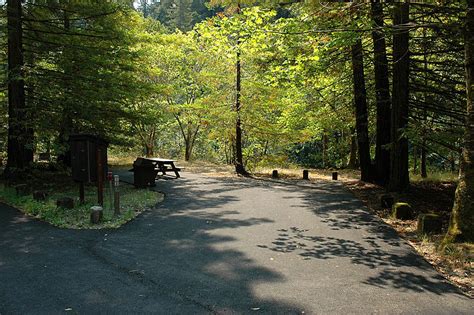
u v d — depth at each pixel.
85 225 8.09
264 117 21.66
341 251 6.56
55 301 4.55
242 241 7.10
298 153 33.53
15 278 5.24
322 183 16.16
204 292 4.83
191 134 30.38
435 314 4.32
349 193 13.10
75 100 13.34
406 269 5.73
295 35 9.39
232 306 4.45
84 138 9.61
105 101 14.57
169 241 7.05
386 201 10.29
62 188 13.05
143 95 16.50
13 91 13.11
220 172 20.28
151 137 27.38
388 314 4.31
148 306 4.43
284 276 5.39
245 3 16.84
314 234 7.65
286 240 7.20
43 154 17.41
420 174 19.59
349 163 24.94
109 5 14.84
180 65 24.41
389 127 14.39
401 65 11.61
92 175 9.78
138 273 5.46
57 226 8.05
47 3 14.30
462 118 12.03
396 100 11.87
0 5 13.36
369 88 15.97
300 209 10.18
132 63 16.08
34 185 13.32
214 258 6.13
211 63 22.02
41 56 15.43
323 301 4.61
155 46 21.86
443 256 6.20
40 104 14.16
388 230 8.01
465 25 7.11
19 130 13.13
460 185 6.78
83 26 16.38
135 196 11.56
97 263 5.86
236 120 19.23
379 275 5.47
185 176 18.05
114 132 16.47
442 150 15.25
